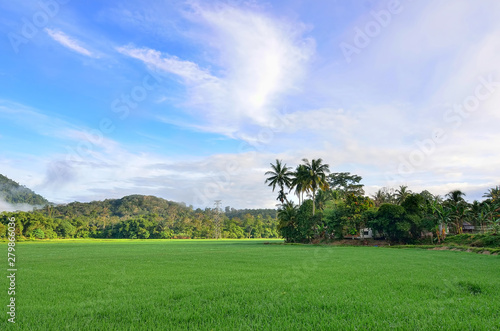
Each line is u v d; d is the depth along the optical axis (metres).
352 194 64.12
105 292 11.92
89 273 17.47
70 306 9.66
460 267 19.94
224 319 8.07
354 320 7.79
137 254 34.81
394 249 45.94
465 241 48.44
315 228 67.00
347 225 59.91
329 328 7.22
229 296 10.88
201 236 146.50
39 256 31.59
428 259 26.89
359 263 23.14
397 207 55.28
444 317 7.94
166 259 27.30
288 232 68.56
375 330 7.02
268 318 8.14
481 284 12.17
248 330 7.15
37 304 10.01
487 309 8.60
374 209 61.91
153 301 10.14
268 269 19.36
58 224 118.00
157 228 139.38
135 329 7.38
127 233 133.38
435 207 54.28
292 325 7.46
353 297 10.51
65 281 14.61
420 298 10.41
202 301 10.22
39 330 7.36
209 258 28.47
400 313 8.35
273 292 11.44
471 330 6.98
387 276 15.50
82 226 131.25
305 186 68.75
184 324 7.70
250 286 12.82
